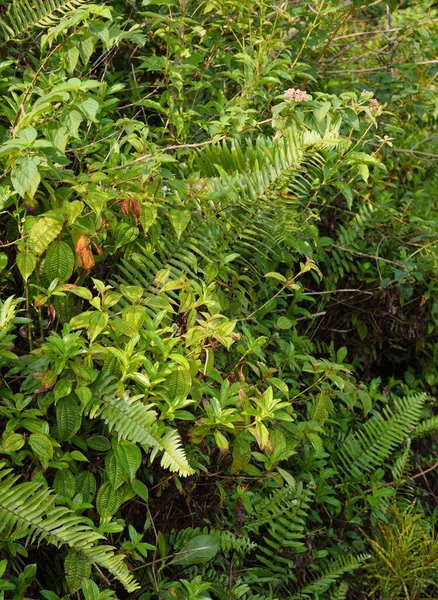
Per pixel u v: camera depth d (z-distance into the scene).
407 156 5.39
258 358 3.48
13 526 2.31
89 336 2.50
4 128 3.12
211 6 4.12
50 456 2.33
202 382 2.83
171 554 2.86
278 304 4.12
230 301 3.48
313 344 4.32
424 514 4.31
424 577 3.96
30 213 2.87
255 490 3.45
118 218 3.03
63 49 3.19
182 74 3.96
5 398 2.43
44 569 2.67
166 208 3.09
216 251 3.26
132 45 4.38
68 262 2.68
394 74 5.50
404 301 4.68
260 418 2.74
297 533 3.45
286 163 3.42
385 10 5.86
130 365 2.47
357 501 4.12
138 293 2.76
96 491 2.67
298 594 3.49
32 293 2.83
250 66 3.90
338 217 4.56
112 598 2.42
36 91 2.91
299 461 3.64
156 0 3.67
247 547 3.20
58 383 2.38
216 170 3.66
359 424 4.23
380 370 4.96
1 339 2.41
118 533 2.79
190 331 2.75
